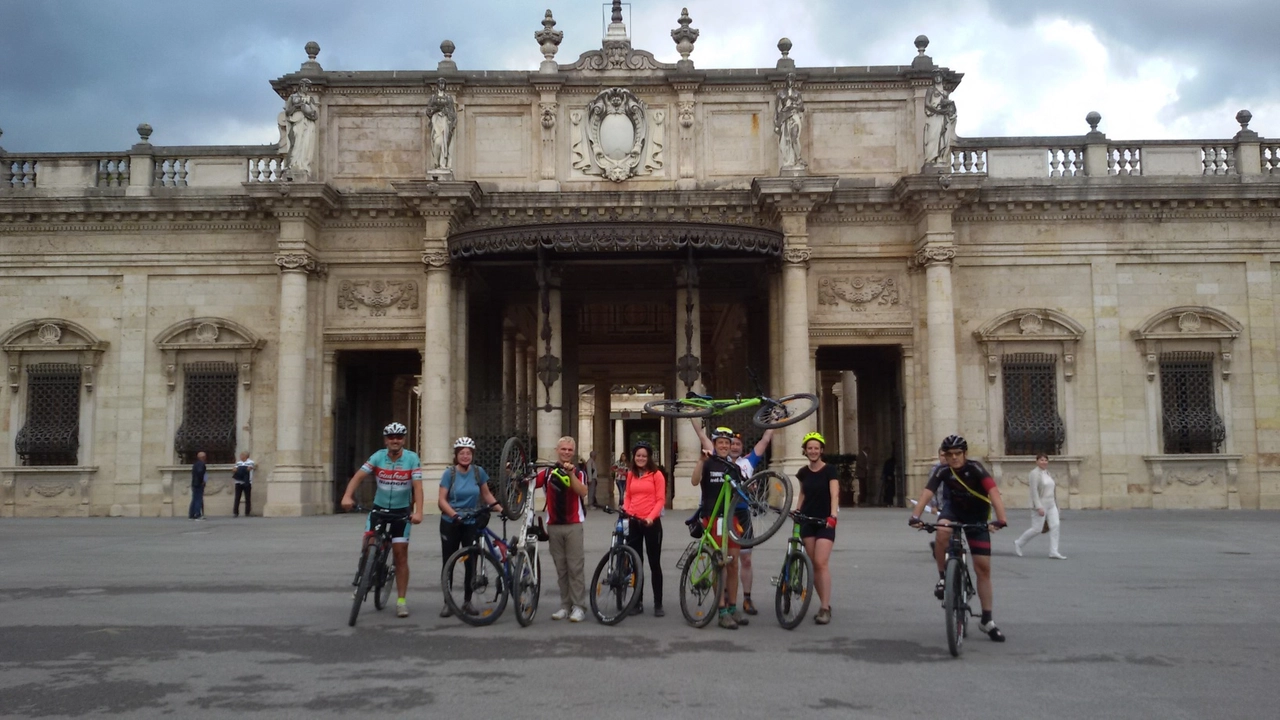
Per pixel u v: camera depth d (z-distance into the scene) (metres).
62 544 24.50
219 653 11.56
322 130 38.53
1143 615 13.93
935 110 37.00
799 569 13.05
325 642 12.19
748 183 38.22
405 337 37.62
